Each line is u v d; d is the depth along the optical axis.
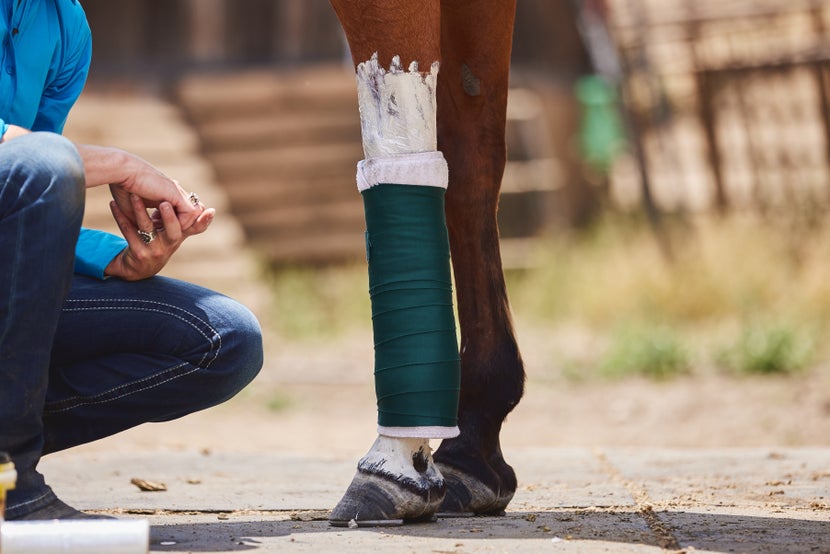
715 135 23.16
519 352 4.92
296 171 22.06
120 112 20.59
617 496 5.65
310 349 17.34
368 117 4.31
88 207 18.08
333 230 22.16
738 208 22.67
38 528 3.07
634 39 24.23
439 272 4.28
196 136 21.94
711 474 6.75
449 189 4.85
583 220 25.86
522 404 13.53
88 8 21.91
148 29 22.19
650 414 12.69
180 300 4.29
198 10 22.27
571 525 4.47
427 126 4.30
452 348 4.30
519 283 21.22
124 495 5.75
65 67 4.45
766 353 14.80
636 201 25.03
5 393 3.59
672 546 3.97
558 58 26.98
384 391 4.30
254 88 21.92
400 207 4.25
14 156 3.57
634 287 19.02
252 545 3.95
